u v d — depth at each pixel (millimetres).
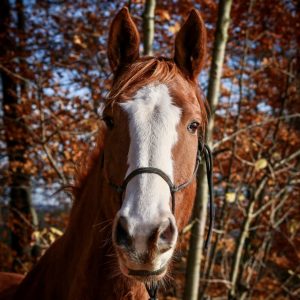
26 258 7602
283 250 7871
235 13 7281
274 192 6316
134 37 2307
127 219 1693
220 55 4645
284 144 7293
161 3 7645
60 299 2289
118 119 1978
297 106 7355
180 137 1942
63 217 7277
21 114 6438
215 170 6734
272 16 7578
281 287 6887
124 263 1761
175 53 2316
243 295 6191
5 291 2799
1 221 8867
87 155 2568
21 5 8867
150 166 1807
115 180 1978
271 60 6668
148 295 2277
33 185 7805
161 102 1972
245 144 6426
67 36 8109
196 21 2277
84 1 8422
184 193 2025
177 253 2385
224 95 7387
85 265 2152
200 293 5984
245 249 6746
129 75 2094
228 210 6785
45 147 5641
